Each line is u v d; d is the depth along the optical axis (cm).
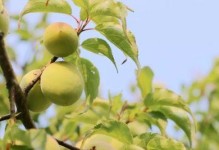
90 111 131
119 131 114
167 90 126
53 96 113
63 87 113
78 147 116
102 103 134
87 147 113
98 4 114
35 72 116
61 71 113
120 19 113
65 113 144
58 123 145
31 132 104
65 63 114
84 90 121
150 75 133
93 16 115
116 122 113
